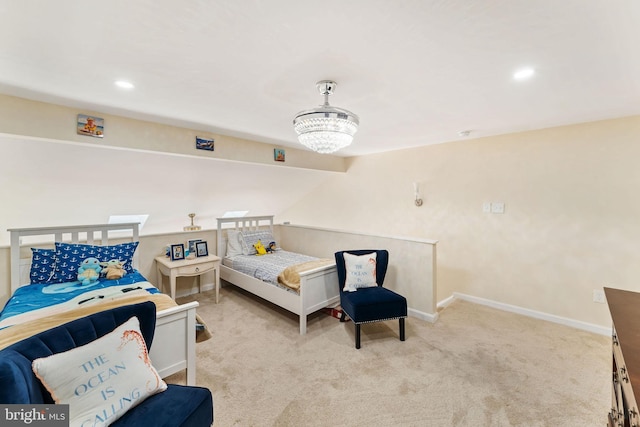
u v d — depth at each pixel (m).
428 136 3.36
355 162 4.84
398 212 4.30
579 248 2.83
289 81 1.77
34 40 1.29
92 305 1.75
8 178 2.50
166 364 1.69
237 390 1.91
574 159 2.82
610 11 1.09
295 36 1.28
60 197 2.96
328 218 5.33
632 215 2.56
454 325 2.90
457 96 2.04
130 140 2.54
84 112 2.30
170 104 2.19
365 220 4.75
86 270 2.44
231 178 3.91
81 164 2.64
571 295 2.89
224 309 3.30
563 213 2.91
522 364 2.21
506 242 3.29
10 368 0.91
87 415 1.04
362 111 2.39
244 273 3.50
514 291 3.25
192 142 2.96
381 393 1.88
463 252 3.63
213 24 1.18
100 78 1.71
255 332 2.74
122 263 2.68
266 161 3.70
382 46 1.37
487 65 1.57
